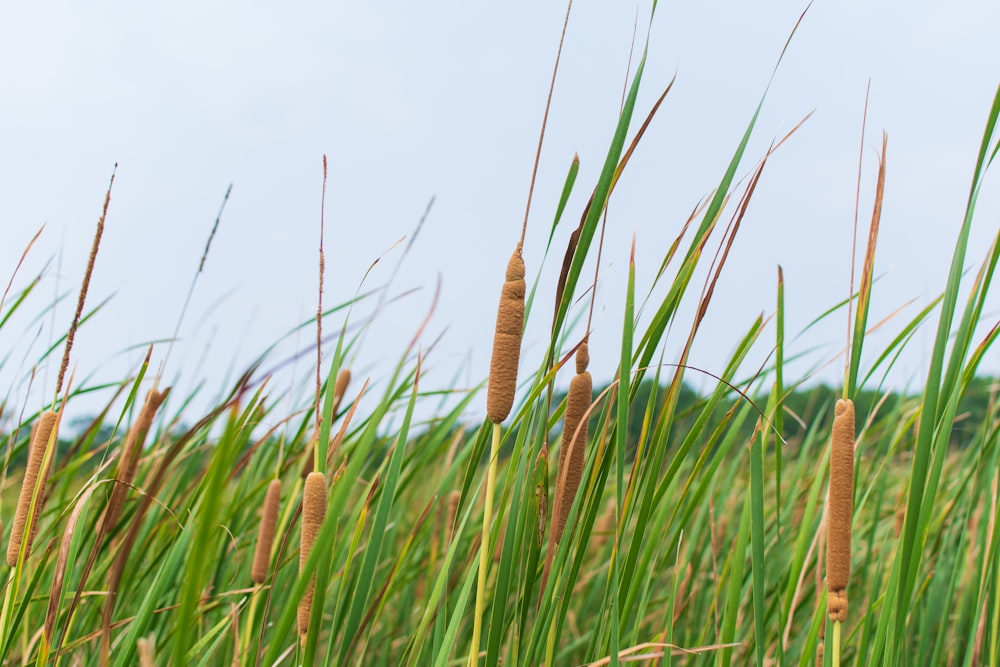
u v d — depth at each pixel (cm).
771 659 276
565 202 173
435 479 417
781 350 186
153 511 307
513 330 149
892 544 338
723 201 167
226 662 264
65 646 231
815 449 442
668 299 169
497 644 172
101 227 164
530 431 186
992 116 145
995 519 222
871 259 155
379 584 325
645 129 163
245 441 251
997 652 210
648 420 172
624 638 206
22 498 177
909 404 341
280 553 198
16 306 276
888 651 164
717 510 380
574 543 196
